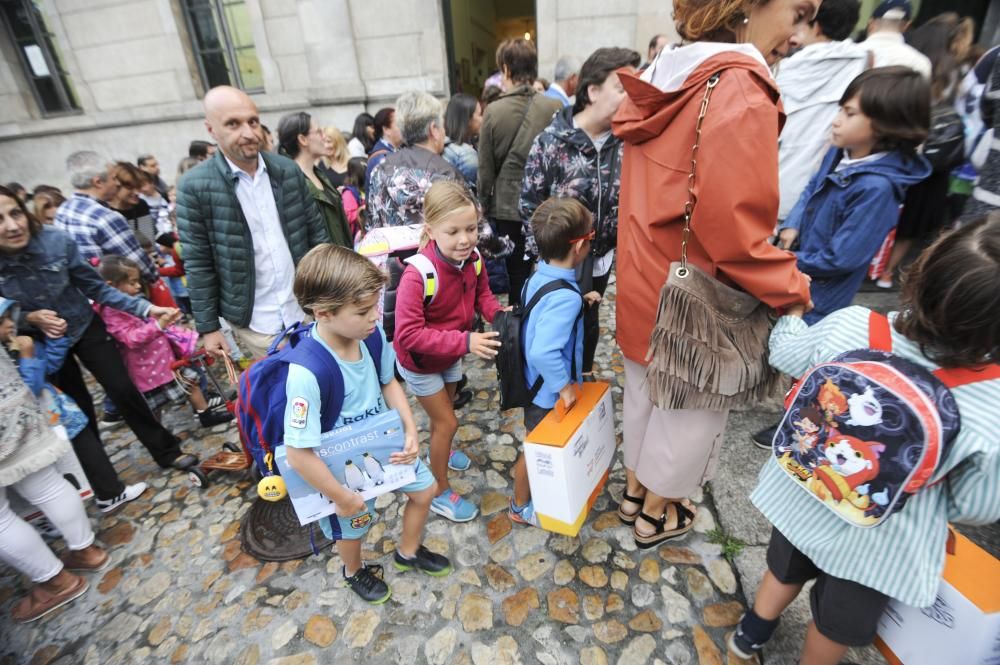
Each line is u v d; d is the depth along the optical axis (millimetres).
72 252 2207
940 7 5109
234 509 2383
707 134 1126
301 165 2996
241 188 2279
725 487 2135
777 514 1224
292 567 2010
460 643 1656
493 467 2445
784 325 1289
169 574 2043
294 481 1462
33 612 1891
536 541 2002
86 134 7645
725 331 1320
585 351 2057
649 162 1343
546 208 1612
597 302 2029
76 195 3061
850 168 1795
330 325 1370
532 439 1598
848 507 995
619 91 1993
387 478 1585
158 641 1771
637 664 1546
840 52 2479
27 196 4918
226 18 6941
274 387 1439
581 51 5777
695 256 1322
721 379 1332
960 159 3027
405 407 1713
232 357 3582
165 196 5723
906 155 1697
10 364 1760
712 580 1784
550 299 1600
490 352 1724
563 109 2273
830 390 991
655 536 1877
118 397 2443
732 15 1160
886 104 1626
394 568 1947
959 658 1075
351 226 3738
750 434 2414
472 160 3766
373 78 6469
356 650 1666
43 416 1840
